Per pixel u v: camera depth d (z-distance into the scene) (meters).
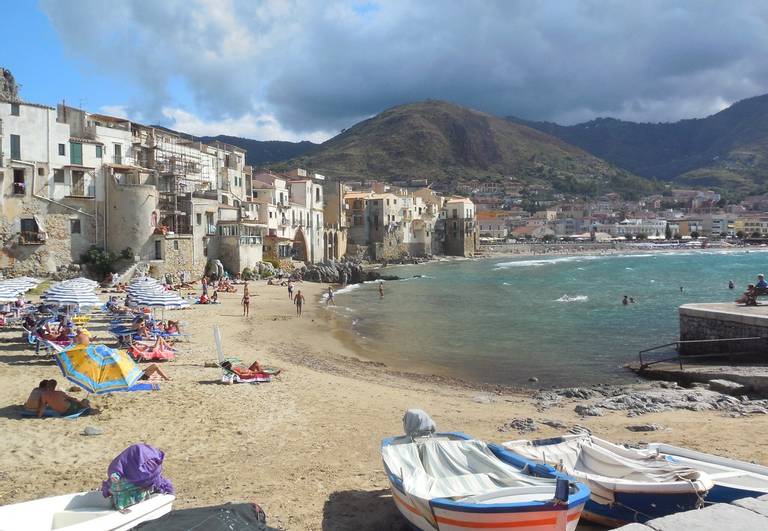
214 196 77.69
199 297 57.34
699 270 120.44
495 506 8.85
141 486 9.62
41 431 15.80
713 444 16.00
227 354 29.22
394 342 38.72
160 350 26.86
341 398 21.09
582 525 10.95
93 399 19.09
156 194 65.25
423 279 101.00
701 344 32.22
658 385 25.72
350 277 94.19
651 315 51.88
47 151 58.22
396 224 152.88
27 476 12.83
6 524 8.77
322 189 123.19
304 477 13.33
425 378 27.77
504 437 16.81
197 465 13.95
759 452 15.19
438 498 9.47
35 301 46.31
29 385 20.64
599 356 33.84
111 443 15.15
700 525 6.69
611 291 76.88
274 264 90.06
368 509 11.61
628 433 17.27
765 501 7.39
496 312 55.22
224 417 17.86
